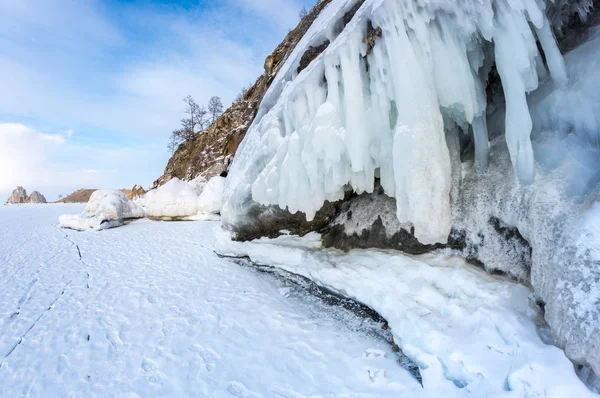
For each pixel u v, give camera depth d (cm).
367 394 283
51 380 336
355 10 466
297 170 427
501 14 282
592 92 283
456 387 258
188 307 491
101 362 363
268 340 387
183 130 3170
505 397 221
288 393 296
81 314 482
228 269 664
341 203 603
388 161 362
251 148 631
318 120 379
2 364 367
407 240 454
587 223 244
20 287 602
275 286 552
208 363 350
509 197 338
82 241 1009
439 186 321
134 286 594
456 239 395
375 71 356
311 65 451
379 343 357
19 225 1395
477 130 370
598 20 352
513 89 287
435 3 297
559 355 228
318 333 391
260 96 1931
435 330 307
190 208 1375
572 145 296
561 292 244
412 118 318
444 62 318
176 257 786
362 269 452
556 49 298
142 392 312
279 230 661
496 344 269
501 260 345
